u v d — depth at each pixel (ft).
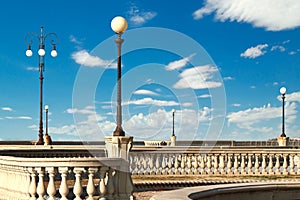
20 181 31.27
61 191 29.37
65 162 29.22
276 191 22.72
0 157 32.81
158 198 16.58
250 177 57.62
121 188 31.89
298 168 60.23
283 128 87.10
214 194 20.01
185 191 19.04
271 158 60.18
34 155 50.70
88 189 29.73
